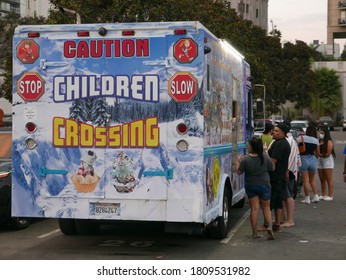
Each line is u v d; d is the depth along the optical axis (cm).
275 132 1049
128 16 1958
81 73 824
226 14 2595
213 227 965
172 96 803
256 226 987
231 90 1049
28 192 845
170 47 803
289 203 1100
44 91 834
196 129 800
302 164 1398
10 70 2583
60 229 1032
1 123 987
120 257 844
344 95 7656
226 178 974
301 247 919
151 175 810
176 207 806
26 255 861
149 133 810
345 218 1201
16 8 8056
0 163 1104
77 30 823
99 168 823
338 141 4403
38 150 840
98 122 822
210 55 848
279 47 5184
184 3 2078
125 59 814
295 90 5600
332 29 10412
